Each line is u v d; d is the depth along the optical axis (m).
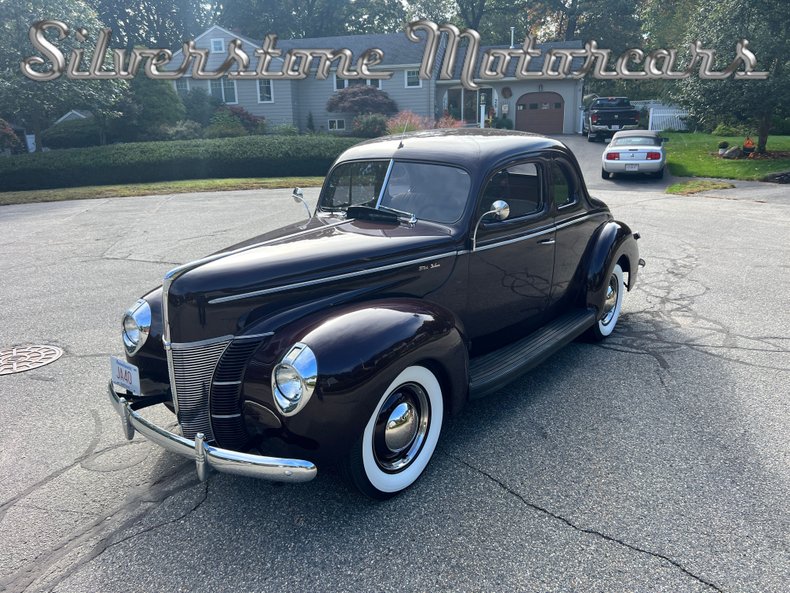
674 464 3.64
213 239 11.15
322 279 3.36
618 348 5.57
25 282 8.40
